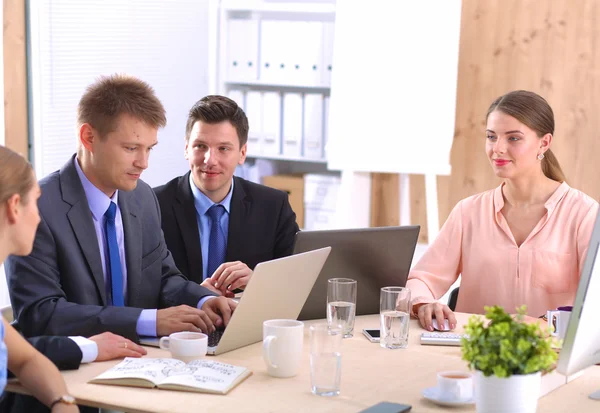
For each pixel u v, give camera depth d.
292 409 1.77
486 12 4.92
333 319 2.37
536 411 1.79
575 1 4.71
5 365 1.82
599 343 1.88
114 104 2.32
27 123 4.55
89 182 2.42
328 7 5.05
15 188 1.79
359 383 1.95
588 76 4.73
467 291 2.98
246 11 5.48
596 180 4.76
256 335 2.28
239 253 3.05
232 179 3.13
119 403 1.79
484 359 1.64
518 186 2.90
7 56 4.39
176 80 5.46
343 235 2.48
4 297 4.36
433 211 4.81
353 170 4.86
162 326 2.25
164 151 5.47
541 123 2.84
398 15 4.65
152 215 2.66
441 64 4.63
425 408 1.79
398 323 2.26
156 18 5.25
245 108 5.37
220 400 1.81
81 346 2.03
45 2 4.54
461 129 5.06
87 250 2.38
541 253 2.87
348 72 4.78
